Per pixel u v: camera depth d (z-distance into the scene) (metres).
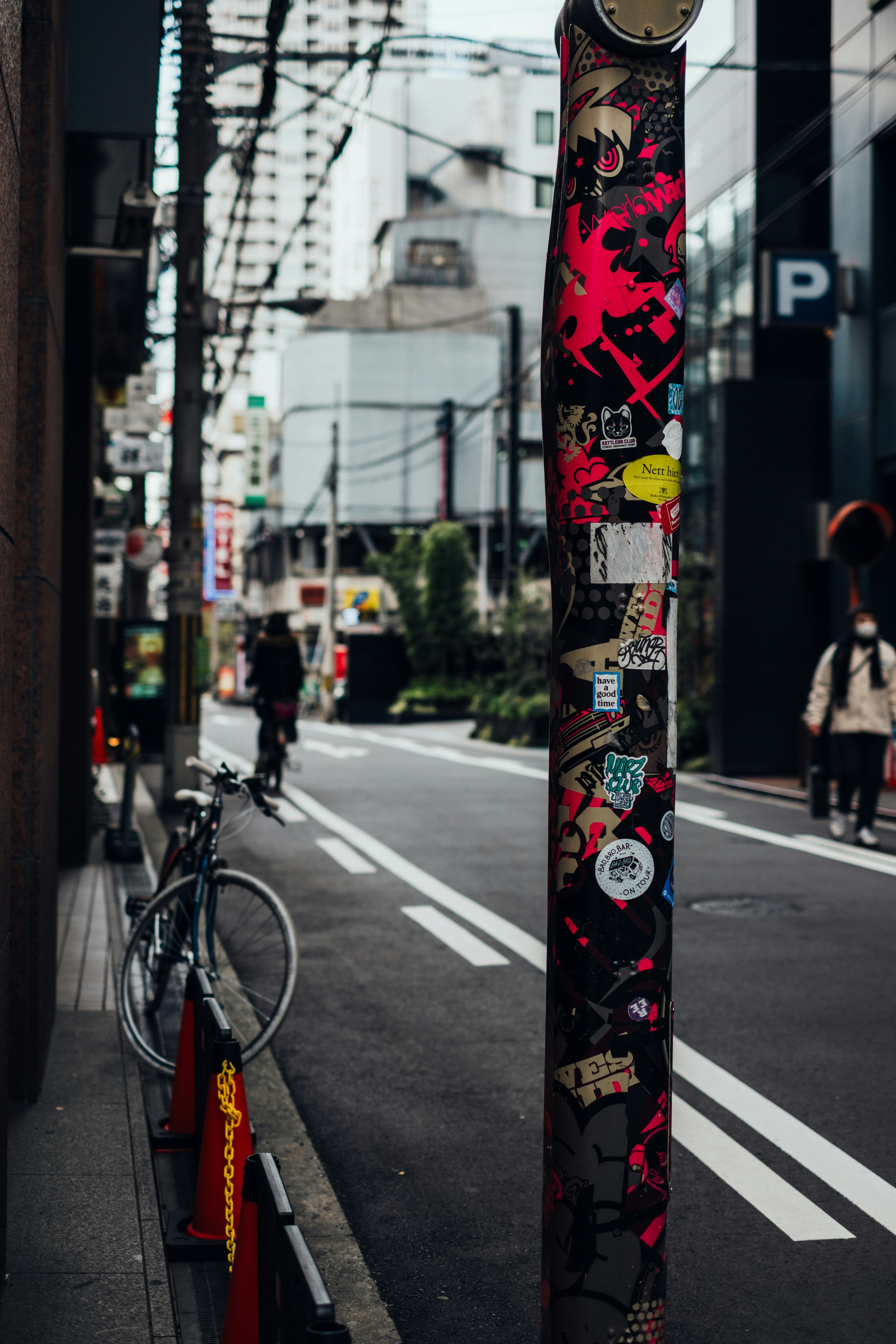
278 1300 2.41
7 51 3.33
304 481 60.12
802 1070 5.46
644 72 2.47
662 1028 2.43
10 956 4.91
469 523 57.16
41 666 4.96
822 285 16.42
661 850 2.44
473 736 29.44
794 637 17.95
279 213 128.50
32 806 4.91
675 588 2.48
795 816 13.70
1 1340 3.15
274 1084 5.34
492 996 6.74
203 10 10.56
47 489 5.06
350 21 86.75
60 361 5.98
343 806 14.81
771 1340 3.33
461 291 61.44
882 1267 3.74
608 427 2.44
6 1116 3.46
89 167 7.72
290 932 5.57
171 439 14.91
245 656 70.19
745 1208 4.15
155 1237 3.78
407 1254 3.84
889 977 6.96
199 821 5.96
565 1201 2.41
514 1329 3.40
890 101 15.48
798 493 17.95
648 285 2.46
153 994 5.92
